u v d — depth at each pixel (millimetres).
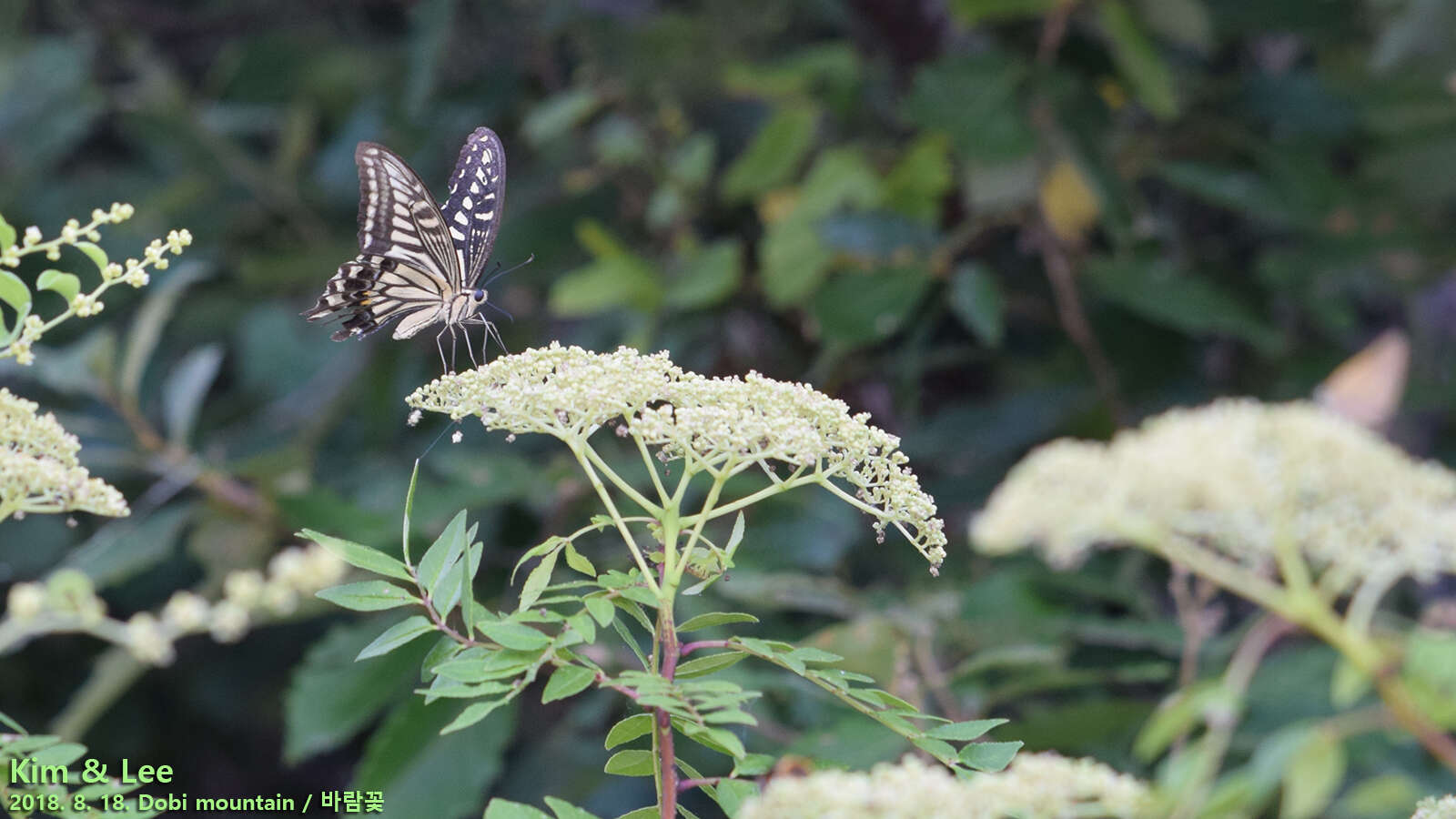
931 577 1610
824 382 1736
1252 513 1375
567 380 1247
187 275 1562
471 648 1223
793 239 1649
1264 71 1697
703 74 1881
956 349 1742
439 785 1479
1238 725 1448
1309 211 1639
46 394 1909
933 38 1782
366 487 1643
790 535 1565
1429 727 1320
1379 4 1726
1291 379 1717
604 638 1503
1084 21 1640
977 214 1649
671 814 1229
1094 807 1203
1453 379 1884
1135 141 1697
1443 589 1608
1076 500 1402
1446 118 1674
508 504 1604
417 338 1875
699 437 1248
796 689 1472
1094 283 1637
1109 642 1536
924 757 1403
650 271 1665
